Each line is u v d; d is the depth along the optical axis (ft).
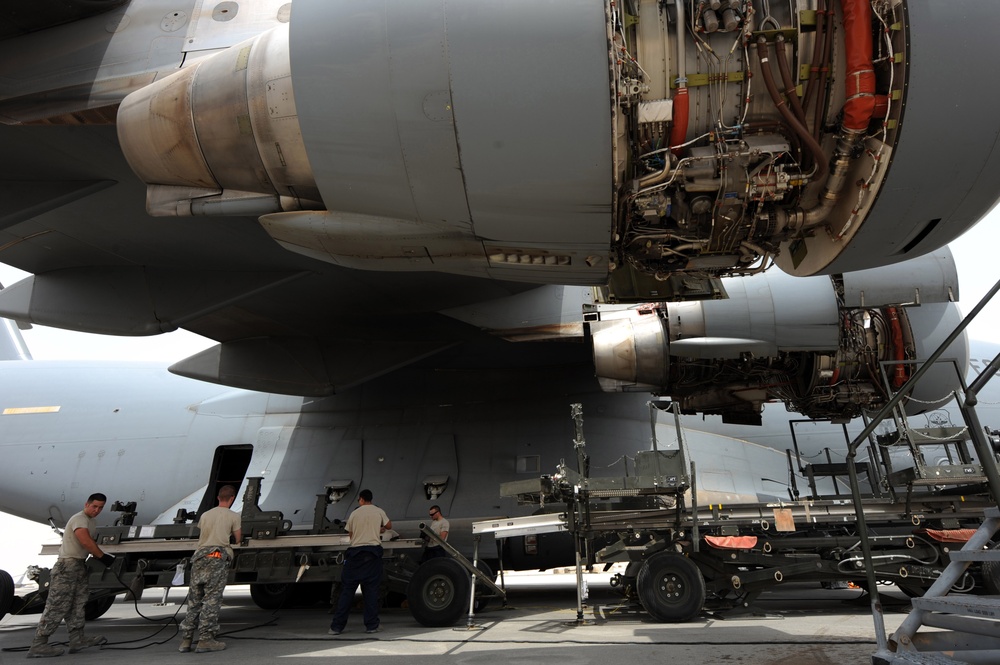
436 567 21.04
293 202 16.42
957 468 20.27
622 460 29.71
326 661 15.15
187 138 15.96
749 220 14.60
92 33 18.81
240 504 32.01
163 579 23.47
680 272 16.46
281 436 34.55
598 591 34.09
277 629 21.61
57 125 18.62
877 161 13.43
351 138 14.12
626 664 13.43
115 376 39.55
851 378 23.80
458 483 30.32
